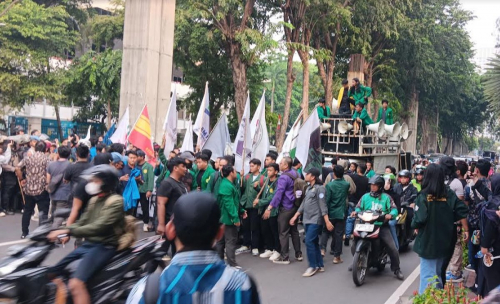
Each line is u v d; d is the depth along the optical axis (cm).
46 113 3766
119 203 480
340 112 1555
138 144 1113
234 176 782
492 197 573
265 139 1066
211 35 2298
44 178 916
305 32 2556
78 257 477
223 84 2934
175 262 224
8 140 1180
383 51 3144
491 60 1200
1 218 1145
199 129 1157
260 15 2566
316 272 830
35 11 2547
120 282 493
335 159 1108
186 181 841
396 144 1575
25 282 427
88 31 3462
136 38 1648
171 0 1752
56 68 2827
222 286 219
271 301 667
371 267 852
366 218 781
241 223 971
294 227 894
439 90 4041
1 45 2472
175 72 4434
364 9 2708
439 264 605
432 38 3578
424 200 590
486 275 558
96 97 3347
